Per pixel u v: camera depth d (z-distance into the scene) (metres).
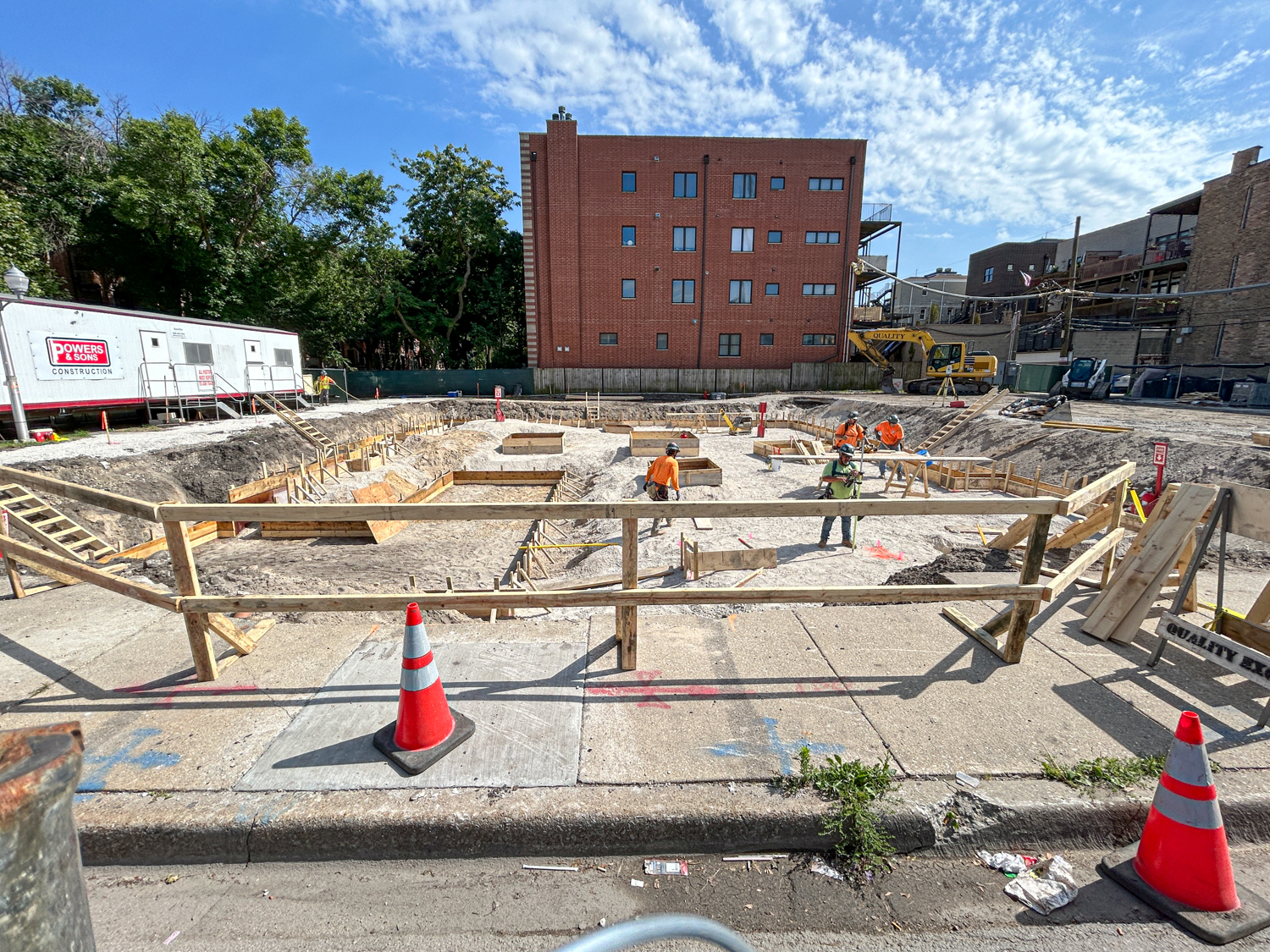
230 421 19.02
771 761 2.71
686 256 35.34
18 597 4.69
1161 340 29.53
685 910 2.16
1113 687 3.32
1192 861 2.10
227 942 2.00
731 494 12.33
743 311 35.94
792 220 35.06
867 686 3.33
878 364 33.94
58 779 1.11
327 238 32.97
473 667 3.53
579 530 11.80
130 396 16.45
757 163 34.38
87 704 3.16
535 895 2.22
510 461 17.94
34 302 13.68
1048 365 27.48
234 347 20.62
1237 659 3.09
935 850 2.42
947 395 28.23
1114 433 13.51
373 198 36.66
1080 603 4.51
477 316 42.69
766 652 3.72
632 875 2.32
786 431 23.06
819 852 2.43
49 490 3.22
